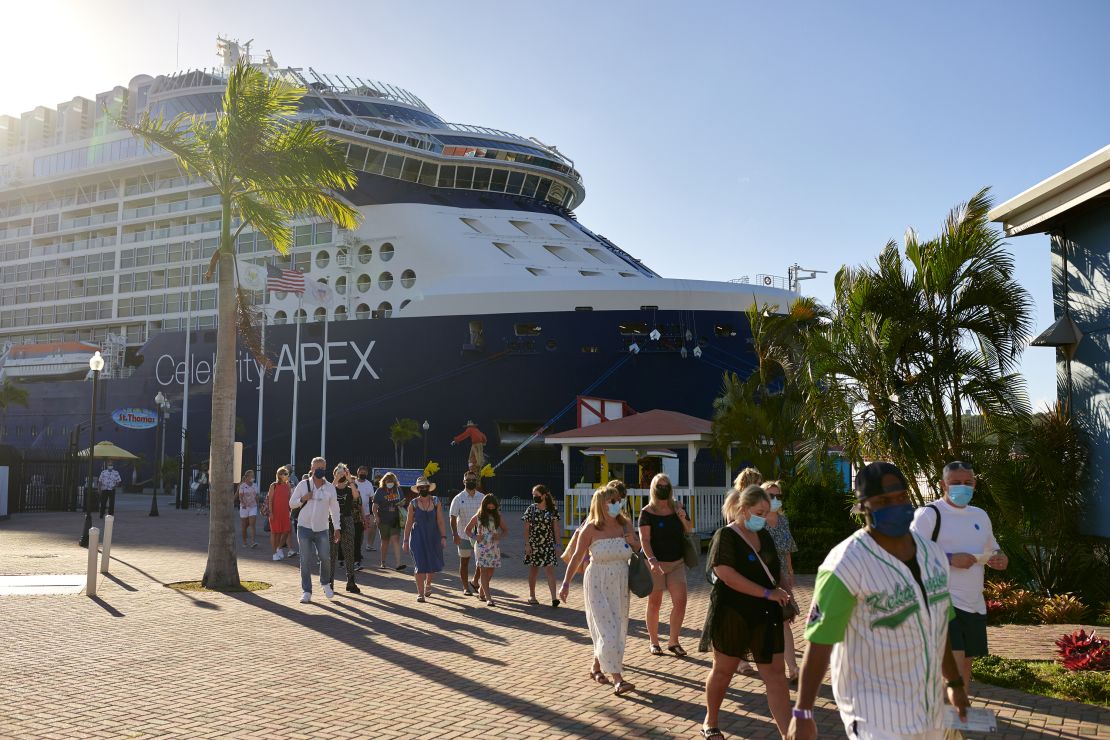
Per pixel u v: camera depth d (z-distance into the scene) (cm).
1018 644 889
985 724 417
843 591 337
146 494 4947
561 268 3869
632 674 783
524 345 3622
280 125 1574
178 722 625
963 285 1247
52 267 5694
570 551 791
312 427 4094
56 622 1012
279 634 967
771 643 562
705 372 3516
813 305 1952
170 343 4862
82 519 2861
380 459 3888
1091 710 655
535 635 975
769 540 589
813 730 342
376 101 4503
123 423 4047
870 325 1239
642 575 804
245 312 1578
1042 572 1169
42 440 5391
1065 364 1191
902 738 326
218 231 4994
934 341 1254
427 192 4166
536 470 3653
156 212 5297
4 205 6112
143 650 870
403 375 3834
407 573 1546
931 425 1228
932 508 618
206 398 4678
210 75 5066
